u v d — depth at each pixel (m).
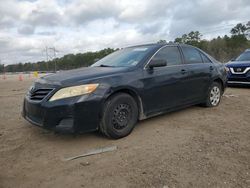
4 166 3.44
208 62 6.25
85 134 4.53
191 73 5.50
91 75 4.14
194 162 3.40
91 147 3.98
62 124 3.82
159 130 4.69
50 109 3.79
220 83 6.55
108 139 4.27
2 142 4.27
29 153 3.83
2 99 8.94
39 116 3.93
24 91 12.16
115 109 4.15
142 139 4.26
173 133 4.52
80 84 3.89
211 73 6.11
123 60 5.00
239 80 9.46
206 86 6.01
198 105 6.48
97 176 3.12
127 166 3.34
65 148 3.98
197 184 2.89
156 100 4.79
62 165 3.44
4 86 16.77
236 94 8.33
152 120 5.31
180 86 5.25
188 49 5.80
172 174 3.11
